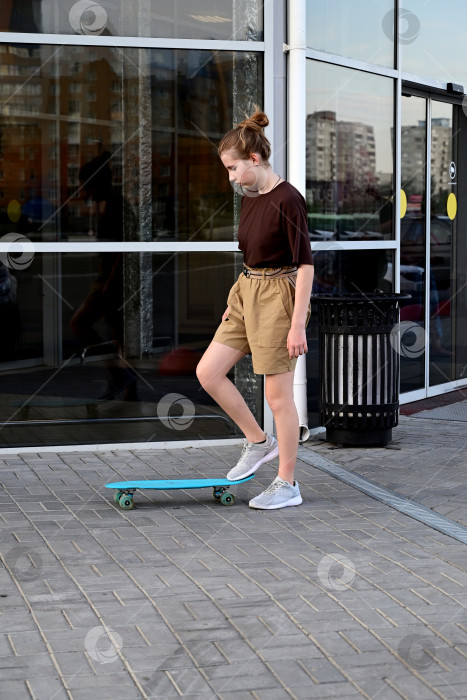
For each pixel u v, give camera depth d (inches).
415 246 359.9
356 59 310.2
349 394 277.9
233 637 146.6
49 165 269.9
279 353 211.0
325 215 301.0
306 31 289.3
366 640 145.8
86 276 273.7
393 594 164.6
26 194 269.1
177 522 205.9
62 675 134.1
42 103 268.4
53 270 271.9
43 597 162.9
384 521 207.3
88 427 276.2
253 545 190.5
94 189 272.5
